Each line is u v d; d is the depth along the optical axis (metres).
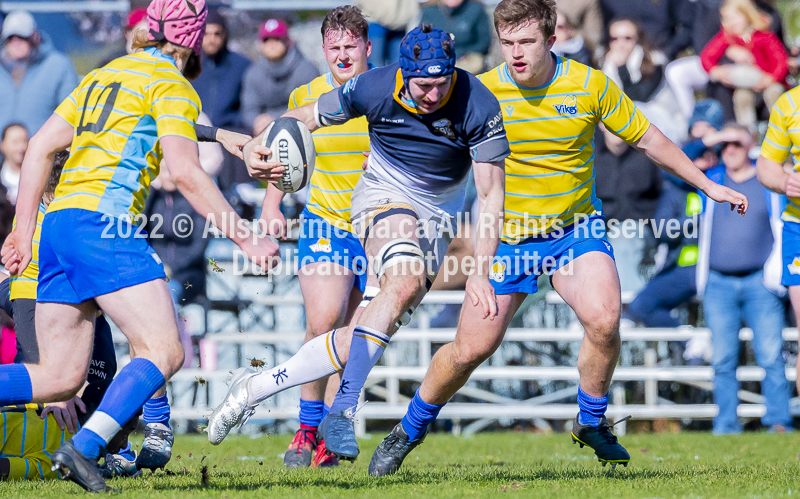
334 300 19.28
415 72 13.34
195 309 31.11
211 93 34.03
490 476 15.59
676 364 33.06
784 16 40.19
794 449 23.45
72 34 38.28
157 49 13.20
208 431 14.63
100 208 12.37
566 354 33.41
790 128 20.53
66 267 12.49
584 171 16.77
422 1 35.06
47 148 13.35
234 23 41.62
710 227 30.36
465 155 14.76
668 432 32.34
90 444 11.87
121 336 31.61
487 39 35.19
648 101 34.44
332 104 14.84
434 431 34.06
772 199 29.64
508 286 16.83
